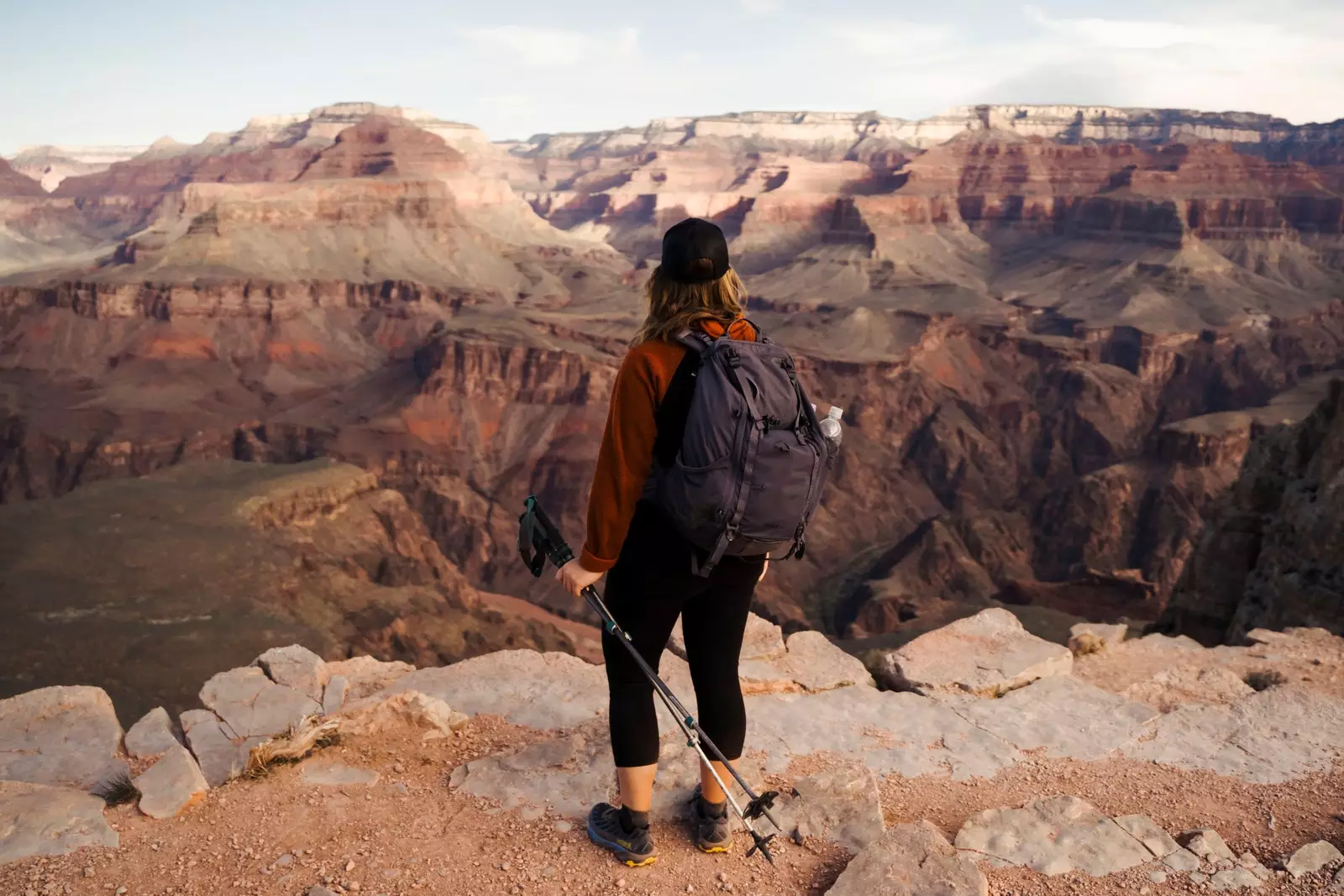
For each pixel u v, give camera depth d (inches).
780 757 195.9
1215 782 192.1
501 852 152.2
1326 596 656.4
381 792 172.9
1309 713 220.4
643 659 133.6
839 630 3769.7
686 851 152.4
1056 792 188.1
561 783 173.8
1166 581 4323.3
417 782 177.5
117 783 170.4
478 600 3171.8
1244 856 158.1
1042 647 253.1
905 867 142.0
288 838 155.9
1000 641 257.4
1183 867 153.9
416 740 194.5
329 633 2055.9
